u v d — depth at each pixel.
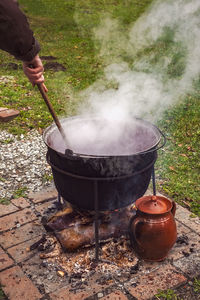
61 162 2.25
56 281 2.39
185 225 2.91
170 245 2.46
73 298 2.26
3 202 3.20
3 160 3.99
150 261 2.54
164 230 2.40
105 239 2.63
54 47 8.32
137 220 2.45
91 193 2.27
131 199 2.40
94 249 2.61
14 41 1.83
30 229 2.86
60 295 2.28
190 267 2.50
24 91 5.84
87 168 2.16
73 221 2.62
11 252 2.63
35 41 1.95
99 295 2.28
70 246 2.54
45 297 2.26
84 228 2.59
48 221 2.66
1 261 2.54
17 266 2.50
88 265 2.51
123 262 2.53
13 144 4.34
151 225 2.39
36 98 5.60
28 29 1.86
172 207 2.56
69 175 2.24
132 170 2.23
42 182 3.58
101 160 2.11
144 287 2.33
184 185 3.52
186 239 2.75
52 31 9.54
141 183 2.39
